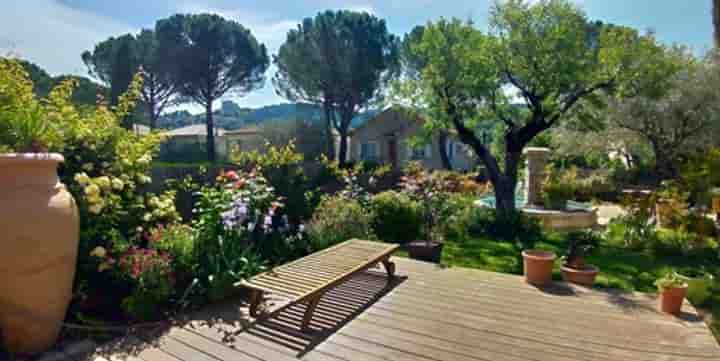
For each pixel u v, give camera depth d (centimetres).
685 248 550
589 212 848
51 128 323
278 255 473
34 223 252
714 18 1098
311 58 1792
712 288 409
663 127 1120
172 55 1867
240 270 375
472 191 1097
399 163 2031
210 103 2022
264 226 449
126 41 1903
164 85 1950
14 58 338
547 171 970
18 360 259
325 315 330
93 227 326
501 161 964
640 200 676
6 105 311
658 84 684
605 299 365
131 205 376
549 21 675
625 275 462
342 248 427
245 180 464
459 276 432
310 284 314
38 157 264
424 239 629
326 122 1939
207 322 316
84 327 292
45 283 261
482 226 710
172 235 370
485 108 734
